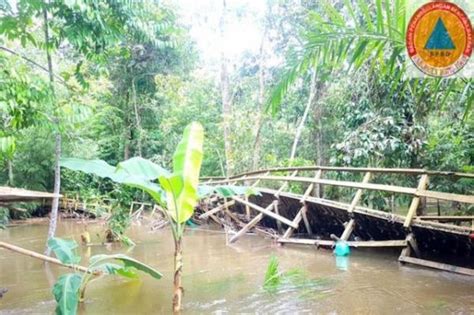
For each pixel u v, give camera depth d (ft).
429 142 23.00
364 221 21.58
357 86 25.43
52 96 17.85
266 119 43.62
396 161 24.30
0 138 15.58
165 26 20.94
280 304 13.43
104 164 12.84
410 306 12.72
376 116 24.04
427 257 19.06
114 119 52.24
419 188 18.34
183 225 13.65
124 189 32.37
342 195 30.73
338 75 28.27
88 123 41.45
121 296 14.94
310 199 23.98
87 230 33.53
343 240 21.13
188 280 17.03
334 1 25.50
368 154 24.02
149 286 16.24
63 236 31.07
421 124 22.93
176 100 51.39
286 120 41.52
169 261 21.01
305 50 8.80
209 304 13.76
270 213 26.11
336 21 8.59
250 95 48.78
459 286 14.61
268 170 31.01
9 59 17.90
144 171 12.75
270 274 16.01
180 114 51.39
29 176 44.65
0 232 34.22
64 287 12.03
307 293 14.51
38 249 26.08
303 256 20.90
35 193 11.80
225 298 14.34
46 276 18.37
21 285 16.92
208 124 51.03
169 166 49.37
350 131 26.27
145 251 23.94
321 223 25.58
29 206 41.45
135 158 13.30
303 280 16.22
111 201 33.42
